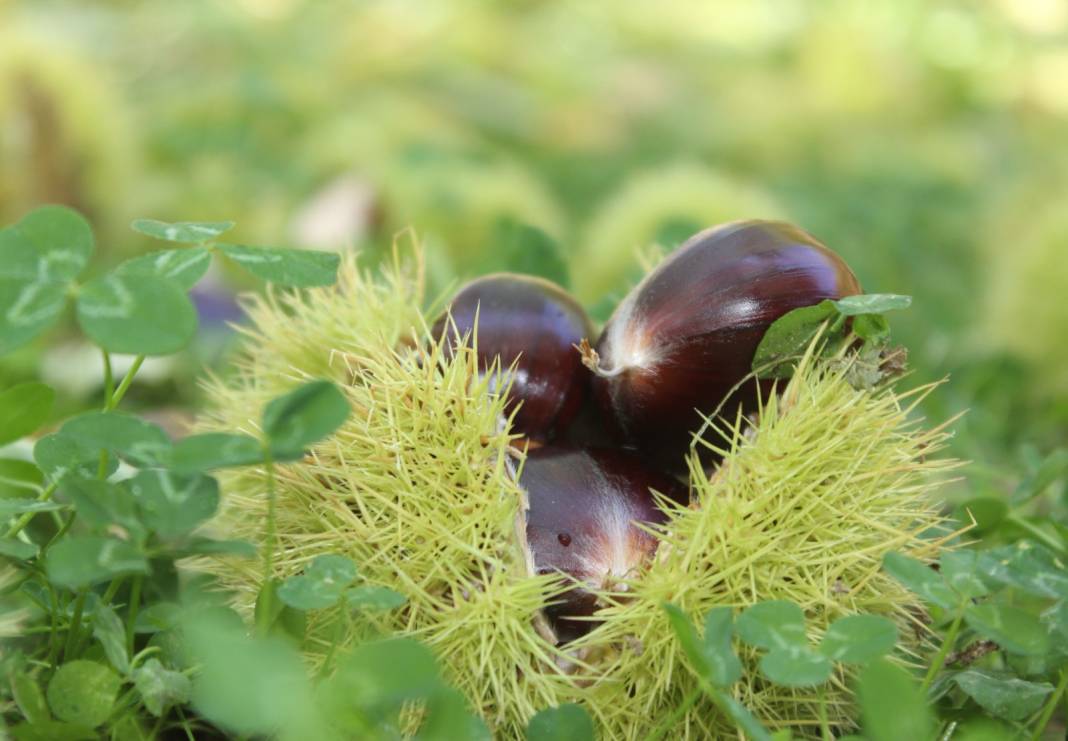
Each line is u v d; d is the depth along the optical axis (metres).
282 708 0.21
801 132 1.07
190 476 0.22
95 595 0.24
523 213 0.51
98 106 0.56
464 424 0.24
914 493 0.25
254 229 0.56
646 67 1.30
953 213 0.76
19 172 0.54
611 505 0.25
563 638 0.24
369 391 0.25
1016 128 1.19
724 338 0.25
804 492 0.24
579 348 0.26
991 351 0.43
